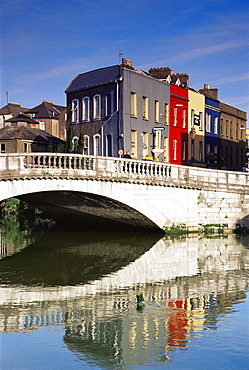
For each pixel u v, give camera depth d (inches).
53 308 550.6
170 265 803.4
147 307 553.9
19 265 808.9
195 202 1168.8
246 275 721.6
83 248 998.4
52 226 1482.5
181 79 1669.5
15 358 417.7
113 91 1380.4
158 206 1120.8
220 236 1149.7
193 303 567.5
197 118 1707.7
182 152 1610.5
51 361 410.3
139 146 1405.0
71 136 1429.6
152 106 1464.1
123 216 1180.5
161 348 434.0
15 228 1409.9
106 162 1034.7
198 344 441.4
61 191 1029.8
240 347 436.8
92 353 425.7
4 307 555.8
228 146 1972.2
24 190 930.1
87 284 670.5
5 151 1653.5
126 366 399.9
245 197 1211.9
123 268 778.8
